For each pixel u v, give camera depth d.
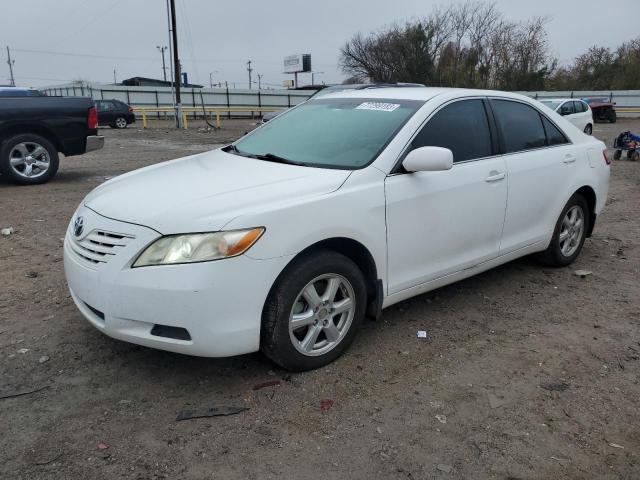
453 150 4.04
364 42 57.88
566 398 3.17
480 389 3.24
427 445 2.75
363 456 2.66
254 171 3.57
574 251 5.36
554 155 4.87
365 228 3.39
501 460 2.65
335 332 3.43
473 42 52.41
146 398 3.08
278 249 3.00
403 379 3.33
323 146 3.91
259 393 3.14
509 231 4.52
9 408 2.96
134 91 40.12
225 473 2.53
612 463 2.66
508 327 4.05
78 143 9.57
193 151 15.45
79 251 3.20
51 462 2.57
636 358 3.62
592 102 34.03
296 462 2.61
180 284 2.82
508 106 4.61
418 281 3.84
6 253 5.58
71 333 3.80
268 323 3.12
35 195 8.48
